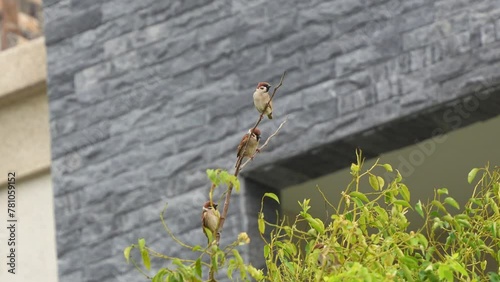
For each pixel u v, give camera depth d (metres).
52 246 18.00
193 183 15.91
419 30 14.66
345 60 15.08
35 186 18.34
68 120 17.16
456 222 10.17
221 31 16.08
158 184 16.20
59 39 17.53
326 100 15.10
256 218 15.55
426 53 14.55
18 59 18.50
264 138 15.44
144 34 16.73
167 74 16.42
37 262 18.05
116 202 16.52
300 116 15.24
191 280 9.50
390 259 9.71
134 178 16.42
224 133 15.77
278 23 15.66
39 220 18.16
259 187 15.70
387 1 14.92
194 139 16.02
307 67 15.33
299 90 15.32
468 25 14.36
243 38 15.88
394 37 14.80
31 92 18.48
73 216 16.83
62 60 17.44
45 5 17.78
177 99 16.27
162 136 16.30
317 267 10.03
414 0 14.75
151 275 16.03
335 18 15.26
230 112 15.78
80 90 17.16
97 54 17.12
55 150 17.17
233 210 15.56
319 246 10.05
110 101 16.86
